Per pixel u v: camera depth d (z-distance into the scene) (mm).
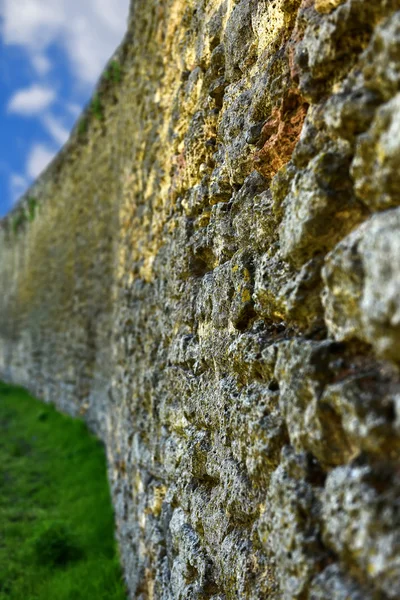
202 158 1496
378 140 656
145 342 2201
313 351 757
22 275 9656
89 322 5270
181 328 1581
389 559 564
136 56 3033
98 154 5203
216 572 1142
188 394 1443
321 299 807
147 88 2576
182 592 1306
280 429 873
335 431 719
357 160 705
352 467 661
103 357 4559
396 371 629
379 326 612
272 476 864
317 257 830
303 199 830
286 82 993
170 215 1873
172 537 1484
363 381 663
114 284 3912
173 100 1922
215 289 1268
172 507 1570
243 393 1037
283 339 928
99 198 5074
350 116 725
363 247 656
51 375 7137
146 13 2658
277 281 927
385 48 659
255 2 1184
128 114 3385
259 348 982
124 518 2506
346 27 771
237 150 1187
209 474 1242
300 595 725
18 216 10023
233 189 1282
